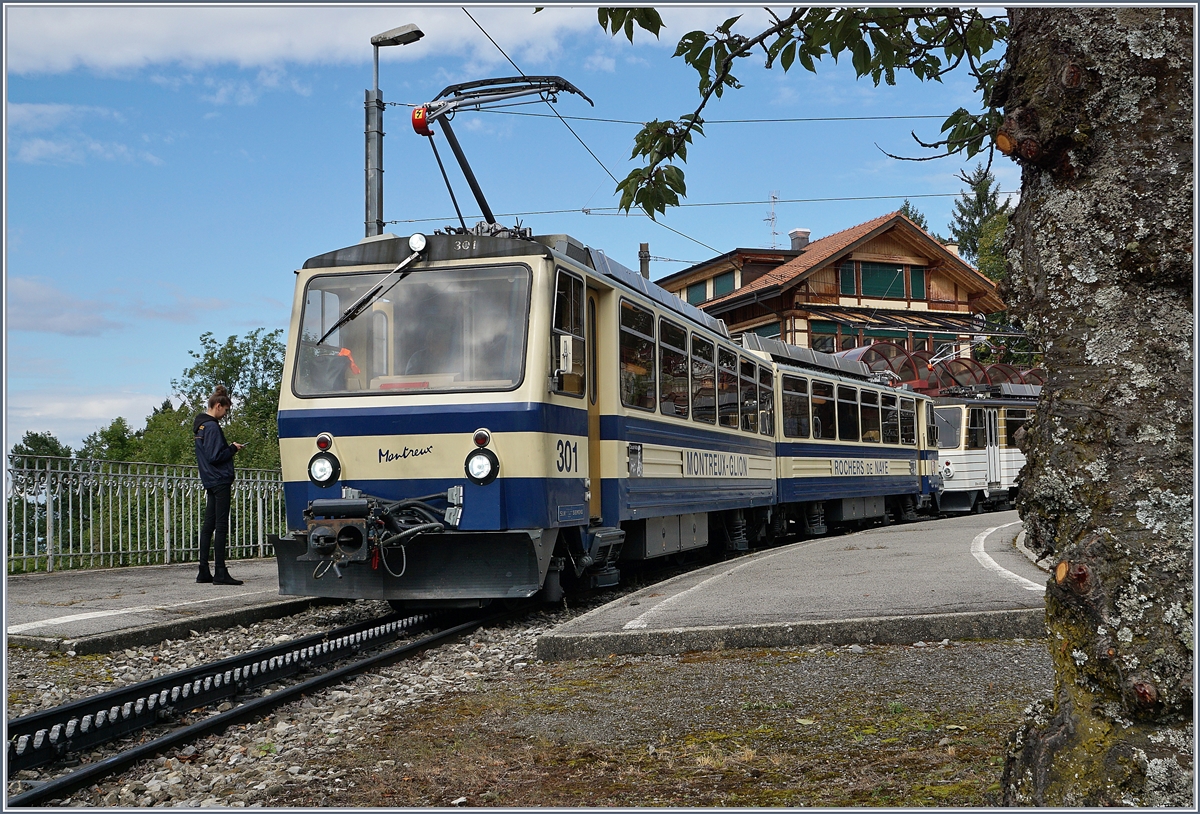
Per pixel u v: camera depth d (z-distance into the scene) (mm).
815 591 9359
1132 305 3248
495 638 9148
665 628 7621
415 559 9125
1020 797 3422
